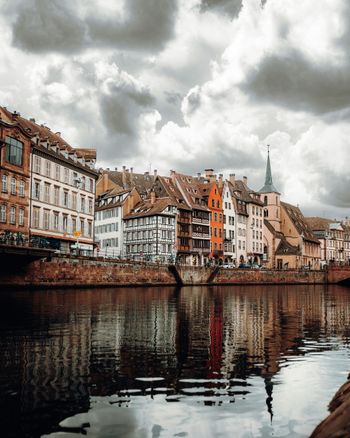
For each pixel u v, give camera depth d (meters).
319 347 16.39
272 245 127.06
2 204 52.94
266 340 17.89
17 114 63.97
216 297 47.31
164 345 16.44
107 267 60.22
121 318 24.64
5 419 8.95
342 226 173.62
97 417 9.08
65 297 39.50
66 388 10.83
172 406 9.71
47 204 62.62
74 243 69.81
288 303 39.91
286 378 11.95
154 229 92.50
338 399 9.48
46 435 8.27
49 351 15.03
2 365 13.01
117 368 12.80
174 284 74.31
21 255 45.97
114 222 102.00
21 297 37.91
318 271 105.19
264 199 135.25
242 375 12.23
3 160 52.94
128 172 116.44
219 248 108.19
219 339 18.02
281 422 8.88
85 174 73.69
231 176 123.12
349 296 53.41
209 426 8.70
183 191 102.38
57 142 67.25
